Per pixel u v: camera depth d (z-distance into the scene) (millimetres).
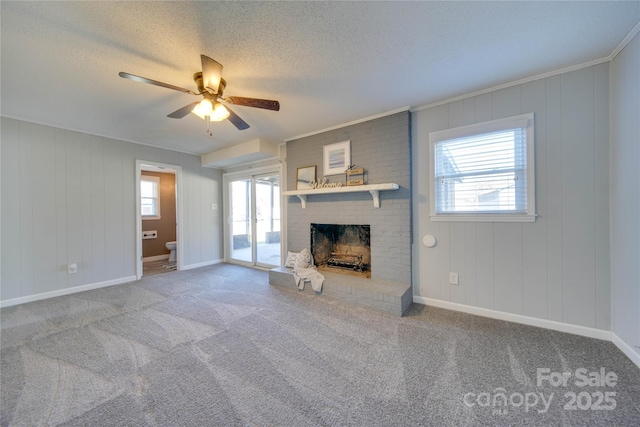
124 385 1704
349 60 2100
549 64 2217
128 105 2859
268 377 1782
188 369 1871
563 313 2375
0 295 3133
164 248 6293
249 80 2389
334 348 2139
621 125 2014
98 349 2139
